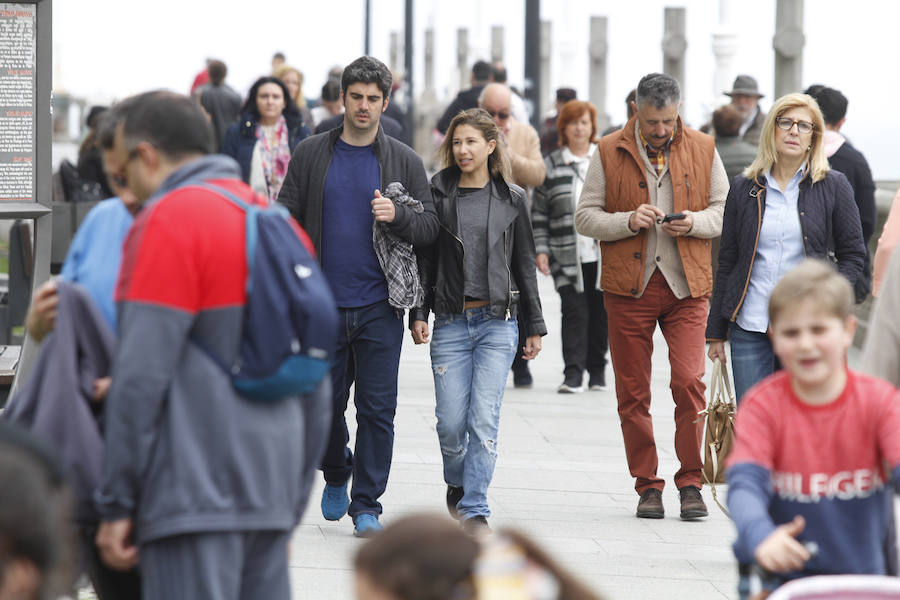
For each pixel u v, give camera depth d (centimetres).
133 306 935
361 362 1847
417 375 3356
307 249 991
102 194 3978
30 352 1266
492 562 626
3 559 594
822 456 968
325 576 1636
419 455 2406
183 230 943
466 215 1883
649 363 2062
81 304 980
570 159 3072
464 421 1898
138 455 934
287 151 3150
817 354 950
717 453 1873
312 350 962
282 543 1000
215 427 948
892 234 1722
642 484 2048
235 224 961
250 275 955
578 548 1836
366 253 1834
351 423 2708
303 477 1034
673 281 2031
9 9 1958
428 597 618
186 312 938
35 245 1989
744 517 935
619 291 2044
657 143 2041
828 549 973
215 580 954
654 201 2050
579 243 3081
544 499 2136
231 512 955
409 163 1869
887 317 1142
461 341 1894
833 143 2375
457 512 1919
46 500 607
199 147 1011
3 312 2997
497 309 1869
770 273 1878
